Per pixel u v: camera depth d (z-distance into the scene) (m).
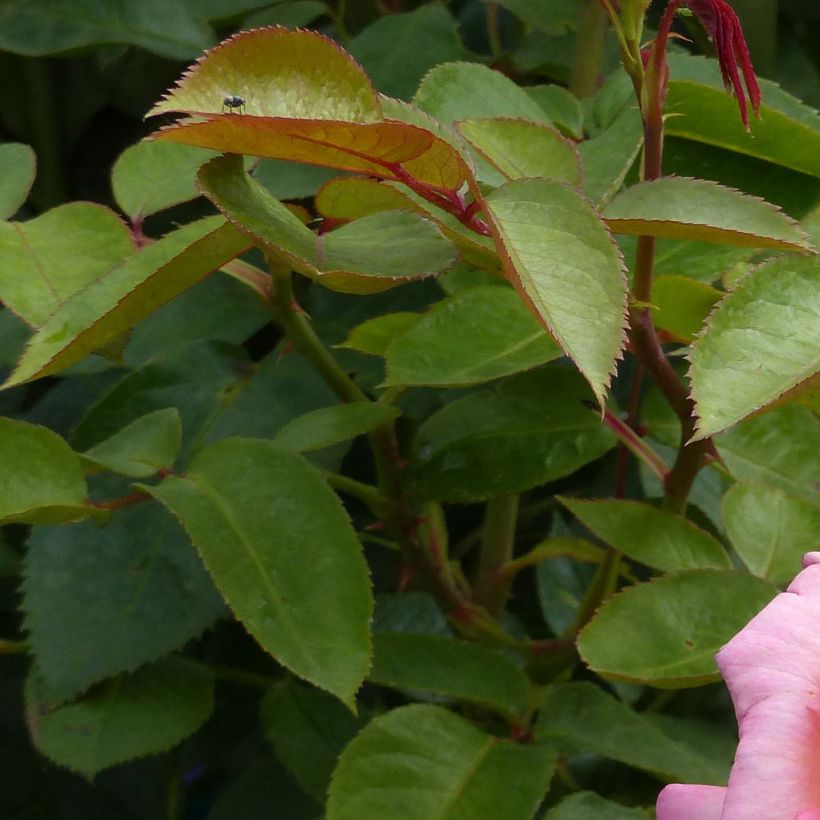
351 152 0.38
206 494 0.45
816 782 0.34
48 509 0.44
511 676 0.48
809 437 0.50
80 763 0.48
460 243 0.40
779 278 0.38
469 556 0.67
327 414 0.48
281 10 0.63
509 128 0.43
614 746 0.46
